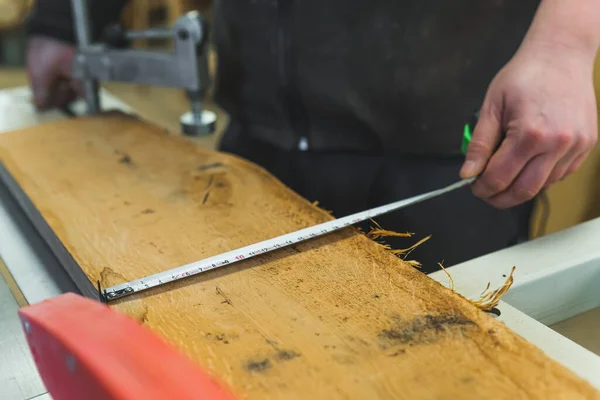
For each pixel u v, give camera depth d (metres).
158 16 2.80
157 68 0.93
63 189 0.77
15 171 0.81
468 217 0.94
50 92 1.11
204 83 0.93
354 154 0.98
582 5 0.72
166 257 0.65
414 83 0.90
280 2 0.91
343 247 0.65
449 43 0.88
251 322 0.57
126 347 0.46
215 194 0.75
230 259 0.63
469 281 0.66
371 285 0.60
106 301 0.60
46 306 0.49
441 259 0.92
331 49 0.91
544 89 0.70
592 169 0.91
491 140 0.73
